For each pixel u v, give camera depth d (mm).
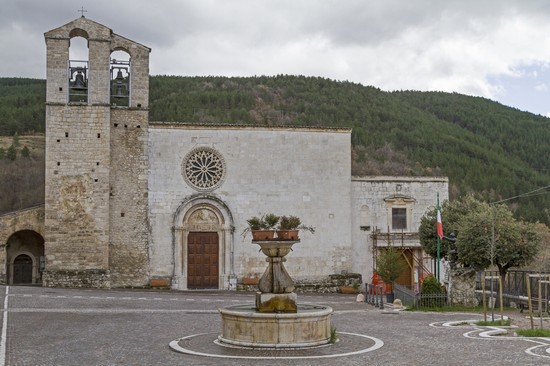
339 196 50812
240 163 49375
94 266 45719
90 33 46594
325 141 50875
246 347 19000
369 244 51438
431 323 27125
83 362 16547
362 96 143750
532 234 38000
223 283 48438
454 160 110500
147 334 22250
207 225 48812
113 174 47094
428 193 52406
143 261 47344
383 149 111562
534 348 18797
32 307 30688
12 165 86250
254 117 122750
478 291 39281
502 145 133000
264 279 20500
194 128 48781
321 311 20172
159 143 48156
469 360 16656
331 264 50281
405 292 38219
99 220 45938
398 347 19188
